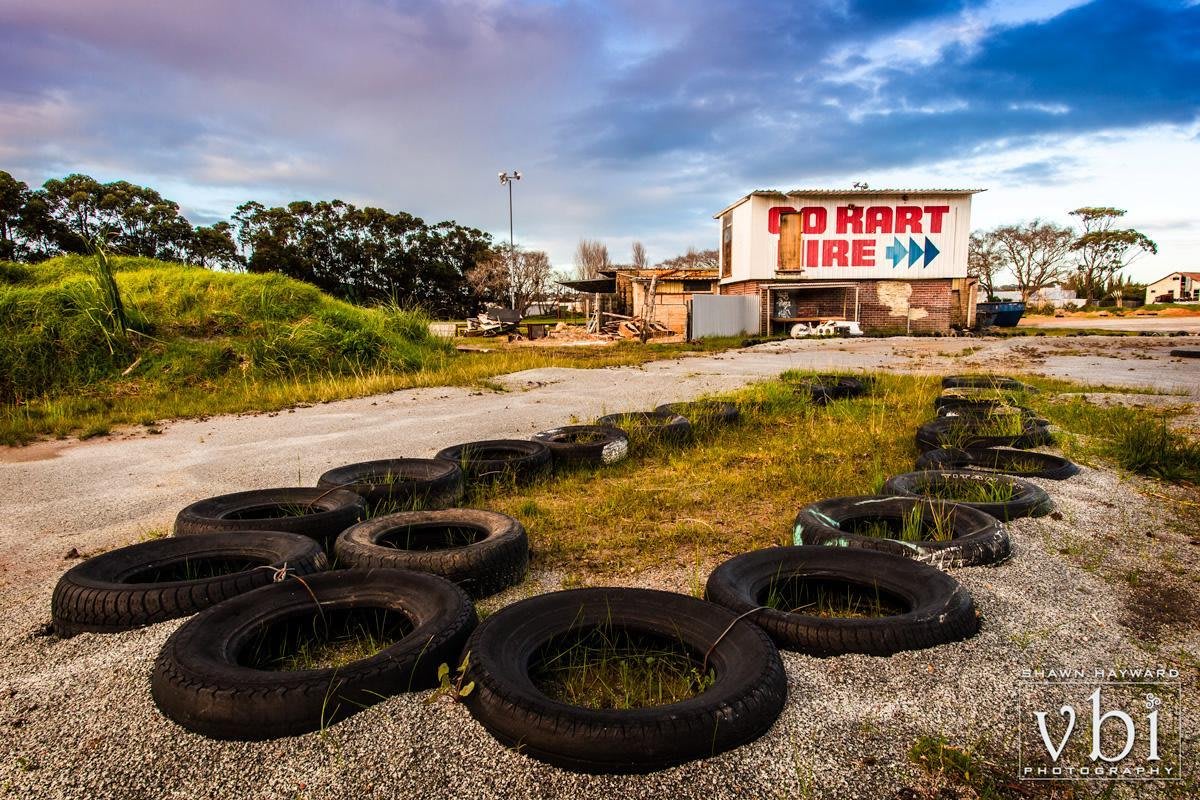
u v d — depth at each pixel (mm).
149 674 2482
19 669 2613
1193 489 4684
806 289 25656
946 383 9523
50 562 3844
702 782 1900
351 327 13828
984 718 2178
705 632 2576
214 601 2891
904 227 24656
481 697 2139
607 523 4391
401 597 2855
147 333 11938
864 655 2512
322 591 2863
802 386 9156
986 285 62812
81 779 1979
